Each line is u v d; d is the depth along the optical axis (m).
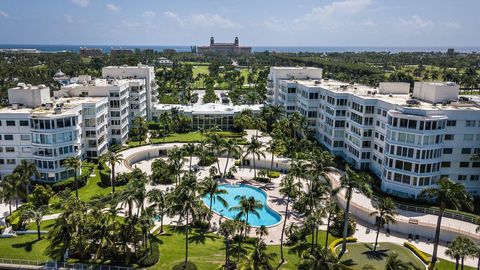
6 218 79.50
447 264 68.94
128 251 66.12
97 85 131.50
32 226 77.50
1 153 100.62
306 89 136.25
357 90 124.50
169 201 73.06
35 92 107.75
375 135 104.44
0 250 68.88
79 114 108.31
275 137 122.19
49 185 93.81
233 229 67.56
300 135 136.88
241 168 121.62
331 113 121.62
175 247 71.75
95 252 68.00
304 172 82.44
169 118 149.12
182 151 106.12
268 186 106.31
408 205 84.94
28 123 98.69
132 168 110.06
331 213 72.56
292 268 66.19
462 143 90.62
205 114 157.62
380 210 71.44
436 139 86.69
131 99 148.38
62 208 69.75
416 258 70.50
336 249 73.38
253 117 153.38
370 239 77.56
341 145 121.25
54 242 68.25
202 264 66.00
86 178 102.00
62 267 64.62
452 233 75.94
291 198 96.94
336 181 99.12
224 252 70.62
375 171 104.19
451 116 88.62
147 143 135.62
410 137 87.12
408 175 88.25
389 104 96.12
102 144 119.62
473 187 93.50
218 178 111.31
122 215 82.19
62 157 98.50
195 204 67.44
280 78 166.88
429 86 102.19
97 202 85.88
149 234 73.94
